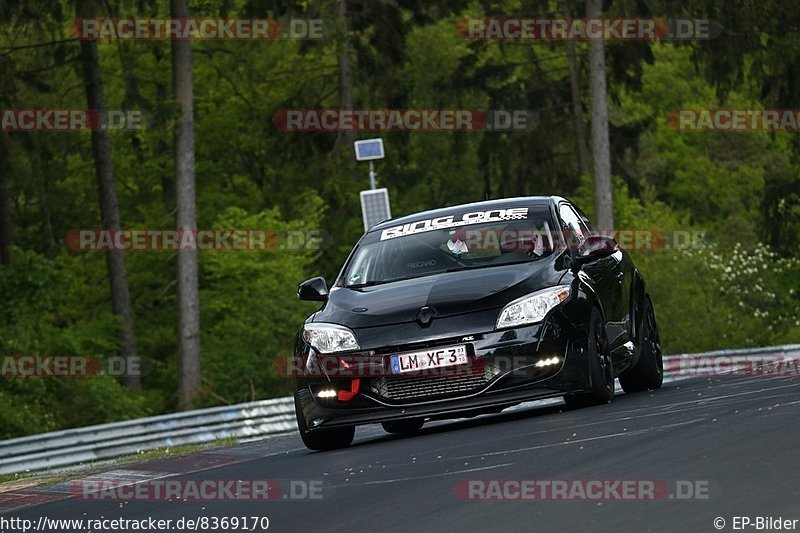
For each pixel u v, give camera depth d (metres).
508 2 162.00
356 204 155.00
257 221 134.38
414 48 190.88
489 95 160.25
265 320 128.00
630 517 20.56
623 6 129.12
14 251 117.75
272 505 26.89
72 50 126.69
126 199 157.88
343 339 37.25
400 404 36.72
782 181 146.62
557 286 37.56
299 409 38.22
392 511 23.89
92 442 62.22
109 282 141.25
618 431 30.58
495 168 161.00
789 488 21.34
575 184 160.62
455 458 29.84
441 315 36.78
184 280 113.44
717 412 32.22
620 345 41.88
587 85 159.62
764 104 133.62
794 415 29.47
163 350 155.75
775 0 129.75
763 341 148.00
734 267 156.25
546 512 21.80
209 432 67.69
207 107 161.25
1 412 105.50
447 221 41.84
